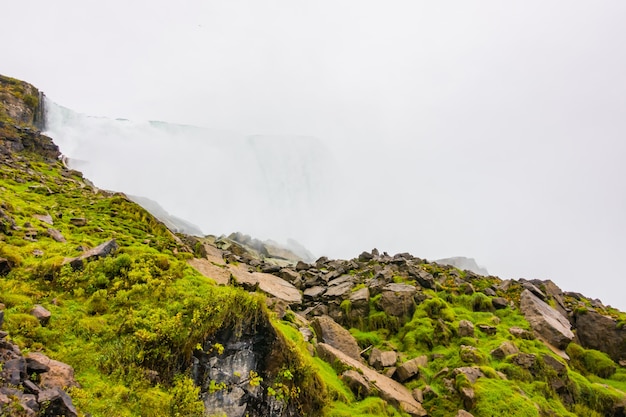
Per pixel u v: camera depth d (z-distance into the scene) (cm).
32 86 5053
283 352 1187
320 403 1227
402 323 2253
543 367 1811
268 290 2292
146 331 1033
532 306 2392
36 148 3556
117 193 2870
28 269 1192
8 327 898
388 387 1569
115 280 1227
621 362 2164
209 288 1287
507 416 1445
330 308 2414
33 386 713
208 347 1073
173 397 934
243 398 1056
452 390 1631
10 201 1841
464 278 2936
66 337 975
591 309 2542
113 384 891
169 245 1897
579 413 1691
